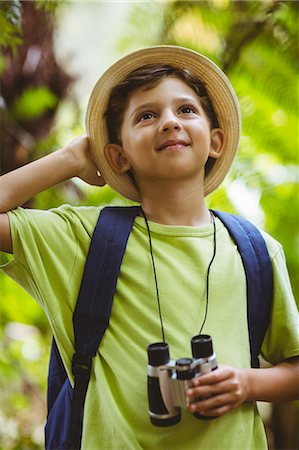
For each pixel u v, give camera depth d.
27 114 2.53
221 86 1.63
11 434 2.71
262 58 2.56
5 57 2.48
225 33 2.60
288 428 2.64
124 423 1.32
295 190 2.59
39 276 1.44
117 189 1.68
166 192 1.53
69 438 1.39
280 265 1.56
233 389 1.27
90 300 1.43
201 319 1.40
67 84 2.73
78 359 1.41
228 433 1.33
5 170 2.49
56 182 1.58
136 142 1.49
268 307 1.51
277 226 2.55
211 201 2.52
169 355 1.27
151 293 1.42
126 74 1.61
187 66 1.61
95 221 1.54
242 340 1.43
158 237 1.51
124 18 2.86
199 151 1.49
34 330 2.97
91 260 1.45
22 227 1.45
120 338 1.39
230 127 1.66
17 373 2.71
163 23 2.62
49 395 1.55
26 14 2.51
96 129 1.63
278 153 2.60
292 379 1.43
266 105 2.57
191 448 1.31
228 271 1.48
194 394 1.21
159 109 1.50
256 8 2.57
